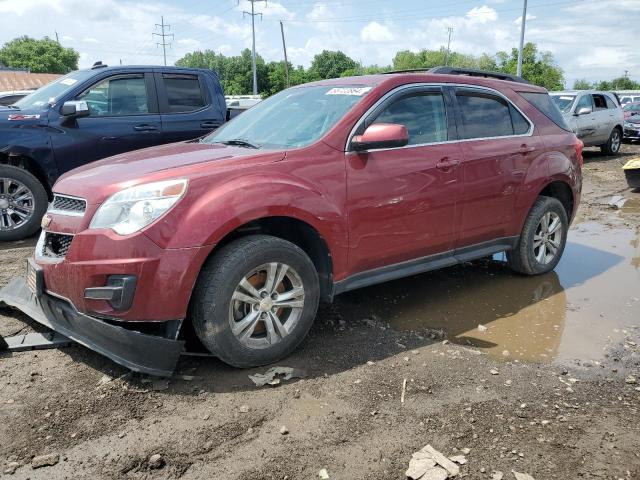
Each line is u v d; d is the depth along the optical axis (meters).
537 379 3.47
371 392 3.24
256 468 2.57
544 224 5.36
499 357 3.77
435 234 4.35
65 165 6.58
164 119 7.22
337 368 3.53
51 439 2.75
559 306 4.77
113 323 3.27
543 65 65.81
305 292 3.57
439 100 4.45
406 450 2.72
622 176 12.39
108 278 3.08
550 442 2.80
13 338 3.73
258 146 3.92
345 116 3.86
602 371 3.60
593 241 7.02
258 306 3.40
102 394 3.15
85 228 3.17
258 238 3.37
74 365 3.47
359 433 2.85
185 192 3.14
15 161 6.65
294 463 2.61
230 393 3.19
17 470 2.53
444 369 3.56
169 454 2.66
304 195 3.49
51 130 6.44
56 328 3.51
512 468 2.59
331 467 2.59
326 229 3.62
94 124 6.72
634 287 5.27
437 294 5.00
